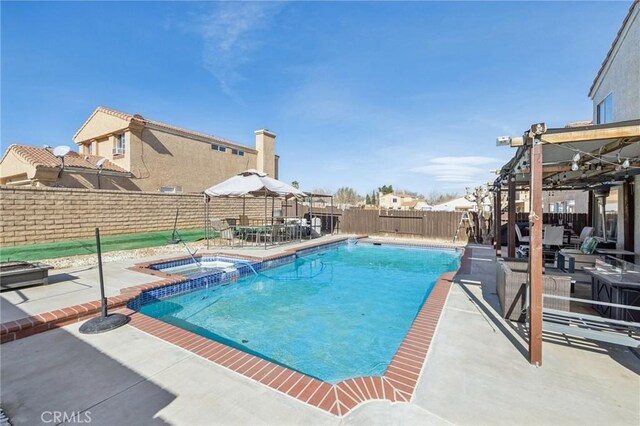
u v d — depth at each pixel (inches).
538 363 148.6
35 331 188.2
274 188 549.0
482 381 135.4
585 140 153.1
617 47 348.5
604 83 401.7
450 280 319.9
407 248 673.0
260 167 1104.8
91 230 472.1
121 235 508.4
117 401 122.7
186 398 124.6
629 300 188.5
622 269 225.0
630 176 345.4
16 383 135.1
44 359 156.1
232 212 770.2
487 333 186.5
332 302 315.0
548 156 250.8
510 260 251.4
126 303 241.9
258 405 120.0
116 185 692.1
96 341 176.9
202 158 898.1
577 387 130.8
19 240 392.8
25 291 261.4
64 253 415.2
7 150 651.5
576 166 229.1
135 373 143.1
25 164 596.1
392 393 127.0
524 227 607.2
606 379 136.9
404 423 109.2
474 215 722.2
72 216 449.1
